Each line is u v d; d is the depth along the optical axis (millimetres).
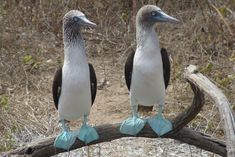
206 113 7473
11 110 7617
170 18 5020
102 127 5340
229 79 8047
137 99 5246
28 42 9656
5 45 9391
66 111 5184
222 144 5336
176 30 9898
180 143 6848
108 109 7867
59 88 5117
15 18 10109
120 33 9953
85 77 5031
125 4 10523
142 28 5035
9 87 8328
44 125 7352
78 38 5020
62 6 10281
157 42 5051
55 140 5320
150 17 5004
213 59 9117
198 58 9055
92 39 9922
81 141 5316
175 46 9297
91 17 10312
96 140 5336
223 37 9445
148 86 5102
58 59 9188
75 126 7387
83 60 5031
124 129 5305
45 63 9047
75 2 10359
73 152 6680
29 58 8883
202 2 10023
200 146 5410
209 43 9383
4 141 6898
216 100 4699
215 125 7203
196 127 7234
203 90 4859
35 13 10234
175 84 8242
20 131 7215
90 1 10453
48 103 7922
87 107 5184
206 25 9609
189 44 9422
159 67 5059
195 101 5129
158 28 9883
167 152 6688
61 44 9766
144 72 5031
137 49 5082
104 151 6719
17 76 8539
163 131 5273
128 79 5223
